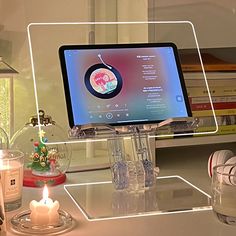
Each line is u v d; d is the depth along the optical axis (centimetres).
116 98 132
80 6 166
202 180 142
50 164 140
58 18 165
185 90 138
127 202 123
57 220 107
